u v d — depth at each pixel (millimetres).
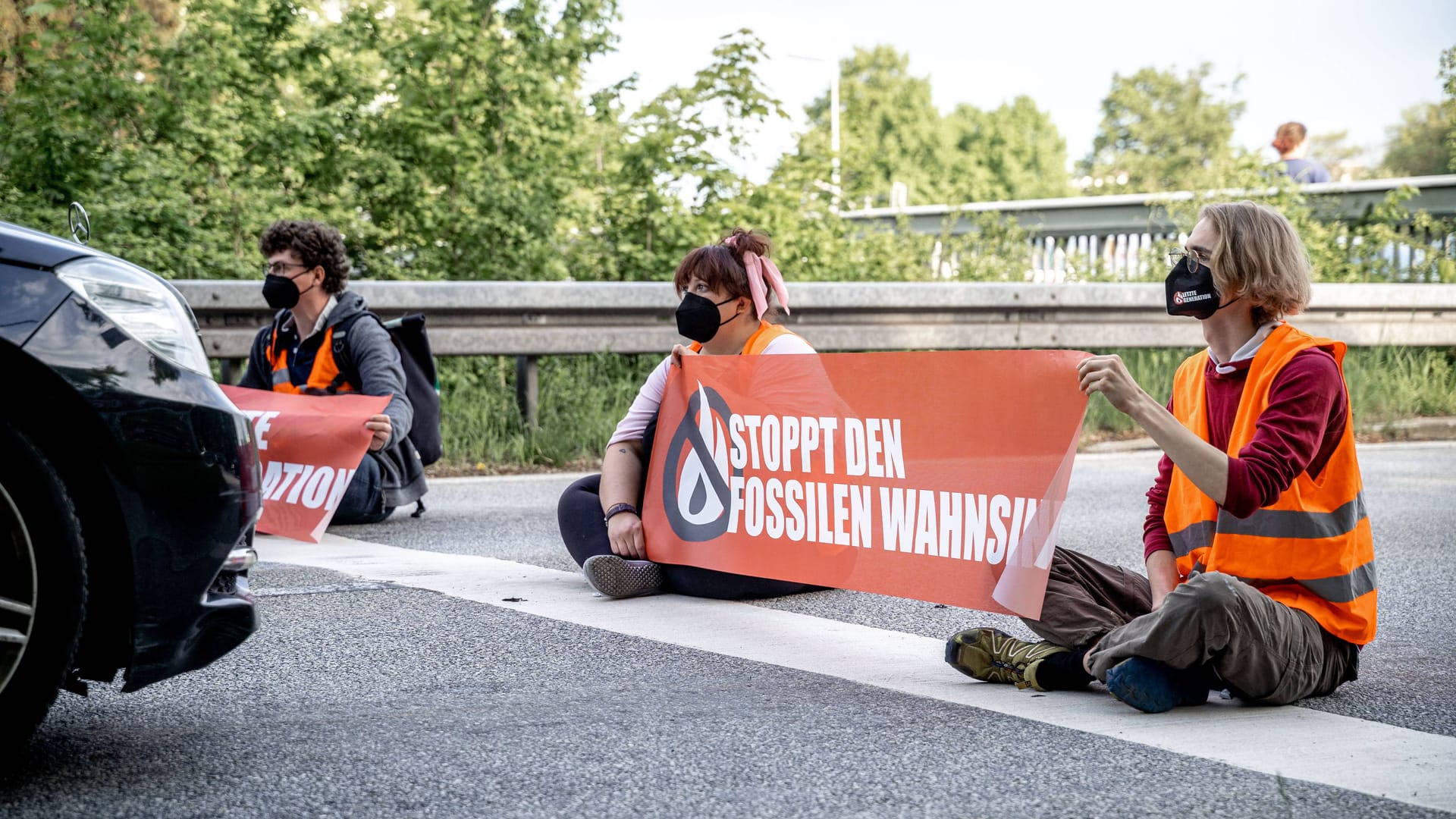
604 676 3084
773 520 3781
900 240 12984
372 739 2566
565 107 10062
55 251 2301
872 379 3480
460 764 2412
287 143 9406
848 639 3520
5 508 2164
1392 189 14000
